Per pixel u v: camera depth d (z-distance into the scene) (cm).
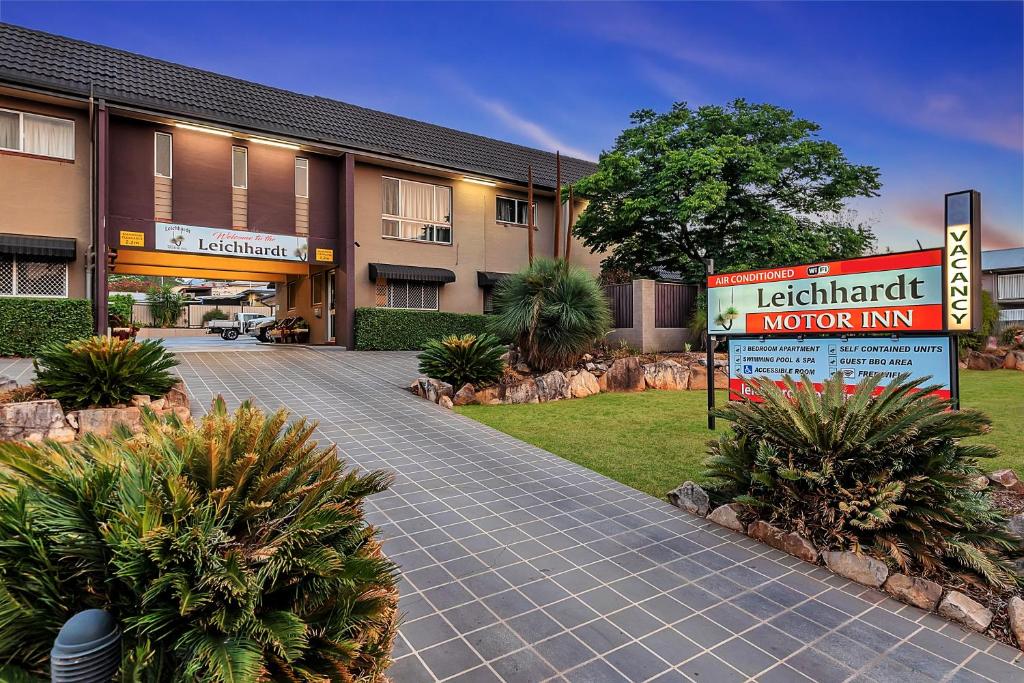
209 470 219
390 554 404
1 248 1139
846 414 406
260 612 205
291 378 1103
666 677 270
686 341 1438
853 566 373
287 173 1549
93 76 1295
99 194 1205
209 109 1405
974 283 496
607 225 1777
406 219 1755
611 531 450
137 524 196
